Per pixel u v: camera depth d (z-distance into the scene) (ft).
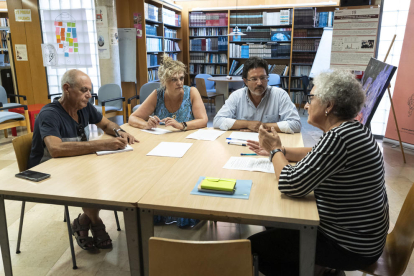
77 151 5.86
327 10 23.57
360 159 3.69
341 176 3.79
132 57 19.43
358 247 3.86
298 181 3.84
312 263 3.71
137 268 4.24
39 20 18.81
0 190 4.33
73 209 8.64
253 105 8.06
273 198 4.07
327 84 4.02
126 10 19.43
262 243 4.40
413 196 4.50
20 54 19.34
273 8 23.79
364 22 12.18
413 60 13.71
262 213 3.66
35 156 6.33
